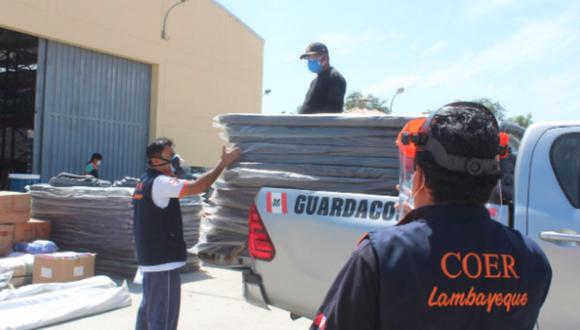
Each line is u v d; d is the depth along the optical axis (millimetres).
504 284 1338
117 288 5852
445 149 1378
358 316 1304
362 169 3488
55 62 13180
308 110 4922
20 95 14023
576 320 3178
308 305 3342
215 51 17516
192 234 7734
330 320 1350
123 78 14844
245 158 3838
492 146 1388
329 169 3539
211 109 17406
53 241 7617
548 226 3295
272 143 3752
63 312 5203
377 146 3488
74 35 13250
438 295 1282
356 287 1311
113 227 7176
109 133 14523
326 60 4867
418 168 1484
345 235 3223
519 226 3365
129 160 15070
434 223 1369
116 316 5406
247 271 3619
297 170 3621
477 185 1384
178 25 16094
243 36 18688
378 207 3189
